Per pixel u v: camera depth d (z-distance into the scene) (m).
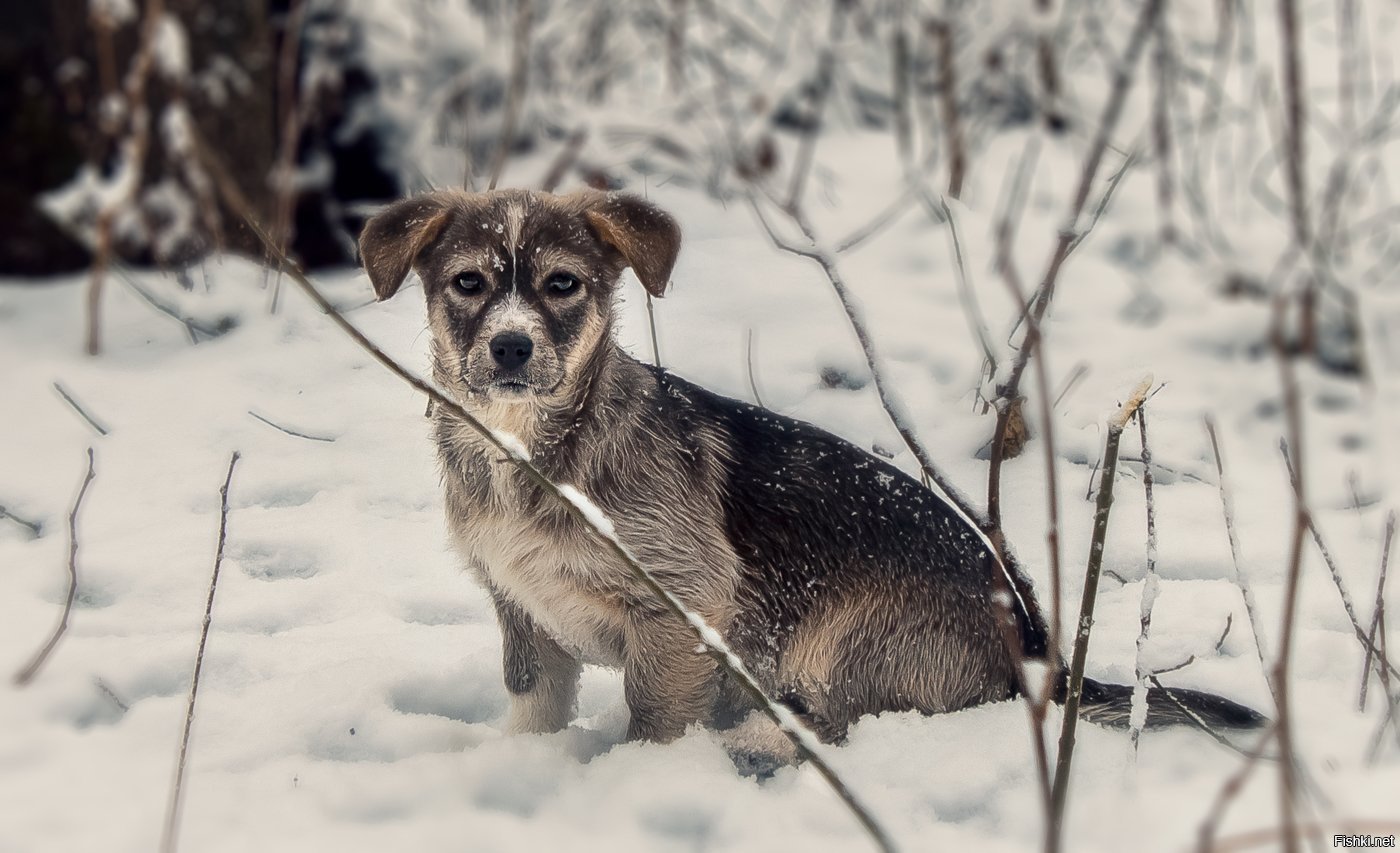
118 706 4.08
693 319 6.32
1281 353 2.98
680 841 3.43
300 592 4.77
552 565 3.96
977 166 9.27
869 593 4.19
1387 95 9.62
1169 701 3.91
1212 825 2.61
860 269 7.14
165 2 7.28
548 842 3.39
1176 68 9.83
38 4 7.25
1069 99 10.10
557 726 4.29
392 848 3.35
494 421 3.92
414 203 4.15
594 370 3.98
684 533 4.01
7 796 3.56
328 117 8.29
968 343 6.42
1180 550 5.16
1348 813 3.37
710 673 4.07
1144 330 7.45
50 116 7.25
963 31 9.96
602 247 4.15
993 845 3.36
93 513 5.21
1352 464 6.16
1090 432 6.01
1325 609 4.75
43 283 7.20
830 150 9.30
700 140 8.87
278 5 8.39
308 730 3.98
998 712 4.07
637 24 10.27
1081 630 3.14
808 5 10.66
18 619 4.52
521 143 8.66
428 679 4.35
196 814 3.49
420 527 5.23
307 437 5.73
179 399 5.96
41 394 6.00
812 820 3.47
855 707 4.24
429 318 4.16
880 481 4.33
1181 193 9.05
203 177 7.25
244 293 6.79
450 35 8.91
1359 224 8.72
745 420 4.39
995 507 3.82
